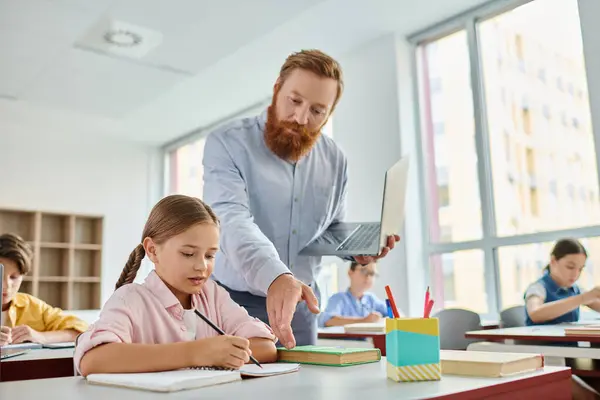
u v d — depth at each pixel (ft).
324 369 2.99
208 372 2.68
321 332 8.42
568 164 10.51
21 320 8.02
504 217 11.55
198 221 3.42
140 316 3.33
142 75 14.19
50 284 18.17
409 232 12.52
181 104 17.12
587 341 5.62
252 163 4.66
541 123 11.04
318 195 4.93
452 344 9.03
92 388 2.48
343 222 5.29
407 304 12.26
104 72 13.94
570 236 10.32
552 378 2.61
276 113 4.61
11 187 17.85
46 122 17.98
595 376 6.45
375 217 12.99
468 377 2.52
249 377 2.71
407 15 12.49
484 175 11.83
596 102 10.05
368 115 13.46
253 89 16.14
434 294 12.50
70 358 5.14
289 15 11.34
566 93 10.65
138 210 20.47
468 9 12.28
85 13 10.91
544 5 11.19
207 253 3.48
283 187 4.75
